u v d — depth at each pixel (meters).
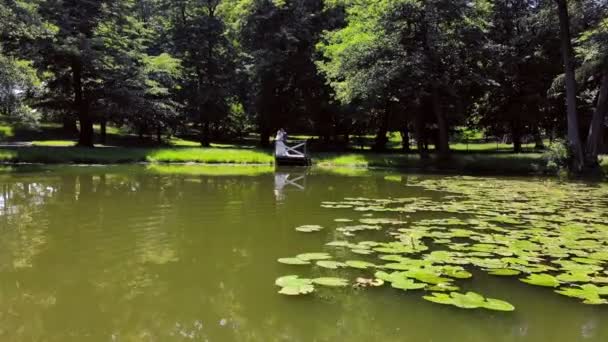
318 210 7.15
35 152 17.08
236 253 4.61
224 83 28.27
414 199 8.51
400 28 17.52
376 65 17.02
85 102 21.50
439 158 18.38
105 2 20.94
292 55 25.28
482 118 26.50
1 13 14.54
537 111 23.33
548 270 4.09
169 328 2.89
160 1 28.30
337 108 23.88
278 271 4.05
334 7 24.42
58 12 19.12
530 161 16.77
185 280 3.79
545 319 3.09
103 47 20.81
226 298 3.42
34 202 7.62
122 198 8.18
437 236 5.36
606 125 22.59
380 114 25.50
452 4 16.47
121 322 2.96
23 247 4.74
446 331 2.89
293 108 26.22
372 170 16.55
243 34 26.08
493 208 7.50
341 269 4.13
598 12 16.17
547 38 22.05
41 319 3.00
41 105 21.19
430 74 16.77
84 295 3.43
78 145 21.44
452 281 3.82
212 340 2.72
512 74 22.69
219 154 19.16
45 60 19.98
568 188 10.67
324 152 23.56
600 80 21.59
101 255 4.48
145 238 5.18
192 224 5.99
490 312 3.23
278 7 24.50
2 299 3.33
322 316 3.11
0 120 31.75
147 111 22.61
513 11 23.69
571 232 5.66
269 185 10.70
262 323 2.98
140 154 18.47
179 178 12.01
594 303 3.22
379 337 2.79
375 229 5.76
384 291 3.61
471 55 18.14
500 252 4.66
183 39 27.34
